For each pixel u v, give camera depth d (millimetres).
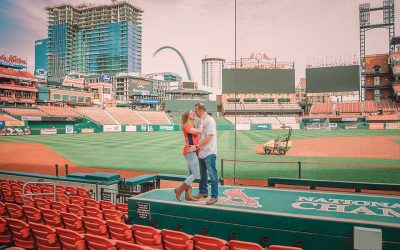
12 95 67125
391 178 15875
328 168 19297
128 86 127875
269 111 82188
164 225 5945
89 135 52625
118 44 188750
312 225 4828
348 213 5172
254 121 78562
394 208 5445
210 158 5809
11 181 13086
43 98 76125
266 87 83062
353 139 40656
